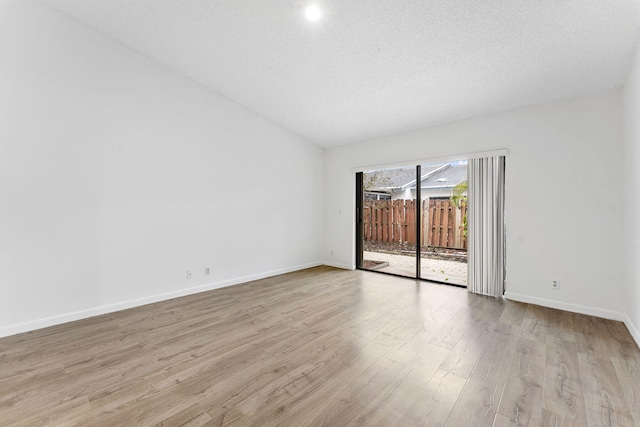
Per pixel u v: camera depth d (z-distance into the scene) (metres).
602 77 2.87
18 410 1.65
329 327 2.81
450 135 4.20
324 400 1.74
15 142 2.71
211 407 1.68
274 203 5.03
